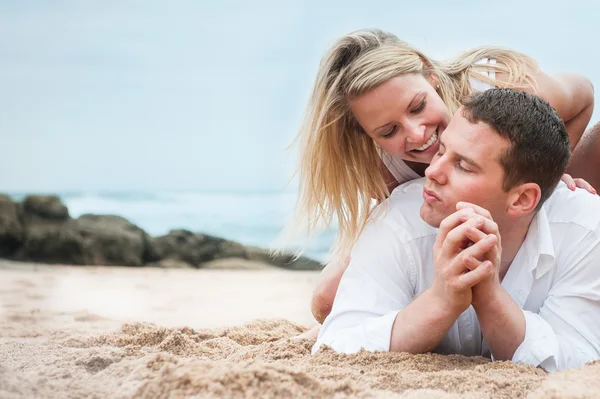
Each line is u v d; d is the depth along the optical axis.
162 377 1.75
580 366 2.10
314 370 2.01
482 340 2.58
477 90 3.15
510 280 2.50
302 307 5.53
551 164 2.30
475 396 1.80
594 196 2.60
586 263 2.44
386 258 2.54
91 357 2.19
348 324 2.44
